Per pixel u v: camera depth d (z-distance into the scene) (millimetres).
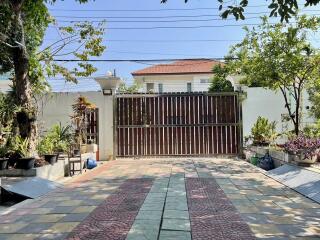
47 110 12203
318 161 8336
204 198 5836
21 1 8117
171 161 11305
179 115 12398
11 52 8789
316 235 3963
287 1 3895
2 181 7027
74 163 9266
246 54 10391
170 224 4371
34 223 4586
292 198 5836
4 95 10203
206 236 3928
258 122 11469
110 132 12242
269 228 4215
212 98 12367
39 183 7051
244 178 7871
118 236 3967
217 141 12289
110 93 12297
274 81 10117
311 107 12055
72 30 10844
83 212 5078
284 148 8758
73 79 11961
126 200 5770
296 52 9523
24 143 8211
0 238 4020
